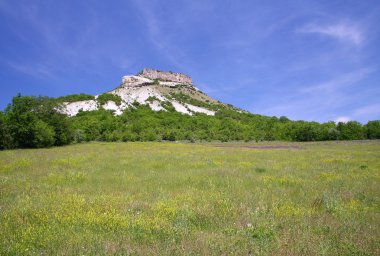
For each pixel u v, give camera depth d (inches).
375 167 706.8
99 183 517.7
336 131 3129.9
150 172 645.9
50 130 2014.0
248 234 243.0
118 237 238.5
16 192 421.1
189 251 207.2
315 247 216.2
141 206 340.2
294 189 450.3
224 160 927.0
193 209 318.0
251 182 516.4
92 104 5664.4
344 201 371.2
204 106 7313.0
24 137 1877.5
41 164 782.5
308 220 287.3
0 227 259.0
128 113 4714.6
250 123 4411.9
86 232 247.9
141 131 3191.4
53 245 219.8
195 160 902.4
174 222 279.3
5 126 1802.4
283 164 799.1
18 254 202.7
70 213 296.5
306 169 692.1
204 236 238.7
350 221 283.6
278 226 272.2
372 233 249.3
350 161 840.3
